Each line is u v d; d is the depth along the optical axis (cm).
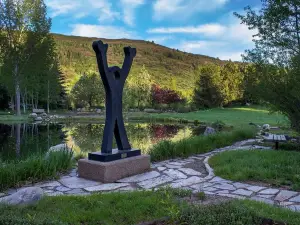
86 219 328
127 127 2067
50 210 354
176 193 427
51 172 572
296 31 725
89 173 561
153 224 309
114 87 594
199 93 3694
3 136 1509
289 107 782
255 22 777
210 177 557
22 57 2789
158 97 4244
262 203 371
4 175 508
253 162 626
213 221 296
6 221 280
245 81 862
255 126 1533
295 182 494
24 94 3547
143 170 620
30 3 2795
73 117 3091
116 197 399
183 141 871
